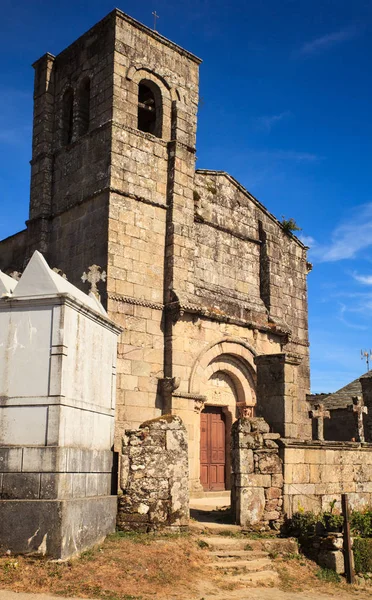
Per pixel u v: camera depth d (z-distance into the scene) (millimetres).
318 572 14797
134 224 21703
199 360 22219
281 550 15258
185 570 12836
